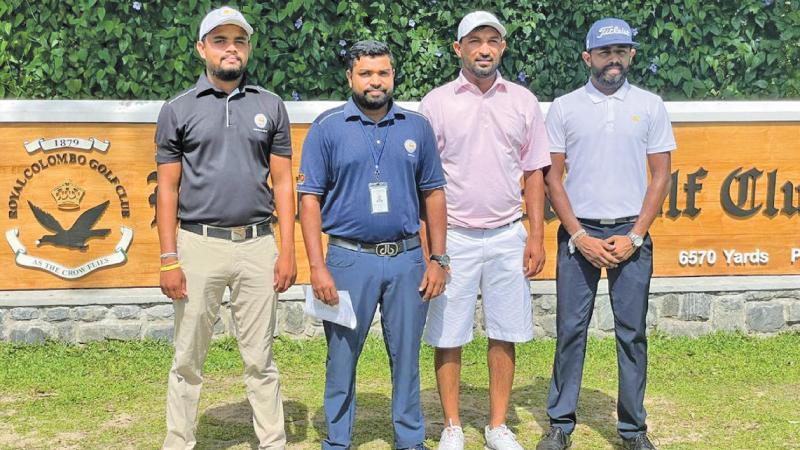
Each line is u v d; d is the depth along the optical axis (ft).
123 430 16.44
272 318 14.55
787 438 16.33
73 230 20.95
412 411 14.80
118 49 21.03
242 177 13.96
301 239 21.40
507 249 15.26
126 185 21.04
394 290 14.37
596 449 15.87
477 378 19.71
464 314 15.30
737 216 22.48
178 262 14.01
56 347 20.77
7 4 20.68
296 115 21.12
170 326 21.25
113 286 21.16
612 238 15.07
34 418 16.99
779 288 22.48
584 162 15.21
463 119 14.97
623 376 15.48
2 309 20.84
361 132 13.99
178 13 21.03
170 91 21.29
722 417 17.35
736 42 22.31
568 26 22.06
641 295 15.23
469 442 16.16
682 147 22.17
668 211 22.29
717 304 22.43
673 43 22.25
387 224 14.08
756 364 20.52
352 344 14.47
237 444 15.90
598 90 15.24
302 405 17.93
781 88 22.53
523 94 15.24
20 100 20.65
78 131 20.81
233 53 13.79
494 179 15.05
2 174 20.67
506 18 21.70
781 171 22.52
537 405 18.11
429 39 21.81
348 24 21.40
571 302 15.55
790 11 22.43
